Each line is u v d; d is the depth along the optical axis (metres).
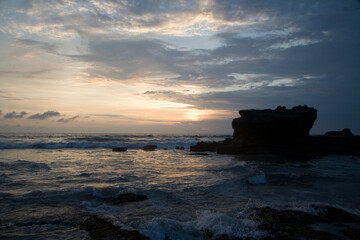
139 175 11.82
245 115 29.62
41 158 18.36
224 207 6.88
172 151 29.61
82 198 7.64
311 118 29.52
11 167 13.24
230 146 28.08
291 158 22.45
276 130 27.94
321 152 27.59
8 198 7.45
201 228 5.28
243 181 10.55
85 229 5.23
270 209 6.50
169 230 5.02
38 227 5.32
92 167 14.24
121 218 5.90
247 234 5.05
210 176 11.75
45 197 7.64
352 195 8.43
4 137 49.06
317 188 9.49
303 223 5.61
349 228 5.35
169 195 8.10
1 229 5.17
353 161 20.64
